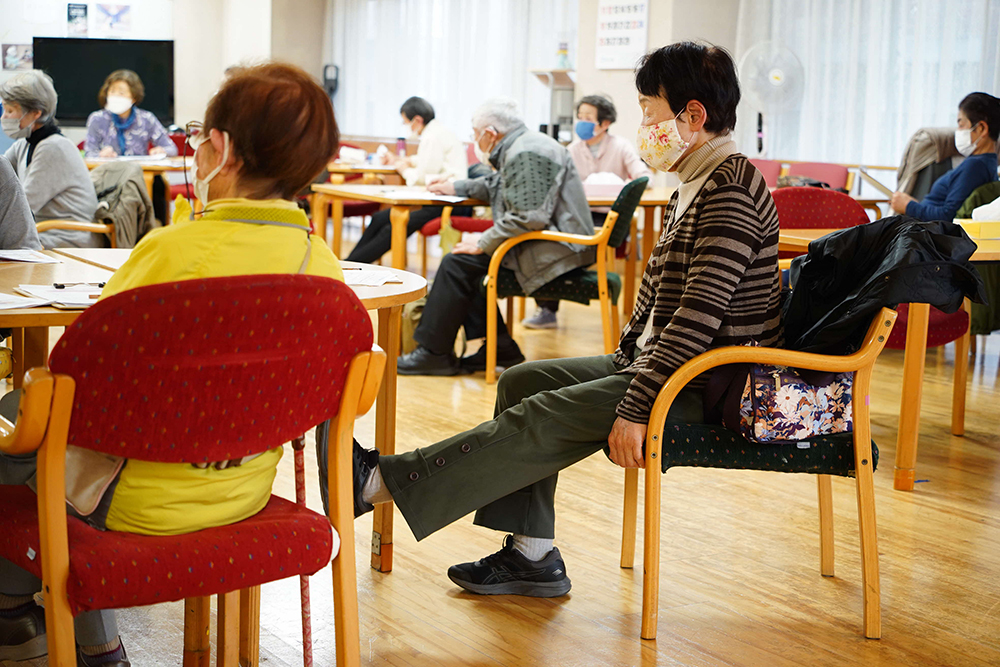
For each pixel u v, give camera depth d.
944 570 2.30
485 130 4.18
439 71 9.20
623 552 2.28
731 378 1.85
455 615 2.02
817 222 3.45
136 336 1.12
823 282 1.96
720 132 1.90
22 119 4.07
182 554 1.27
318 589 2.14
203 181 1.34
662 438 1.83
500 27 8.63
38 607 1.72
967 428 3.50
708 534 2.50
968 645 1.94
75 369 1.13
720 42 7.14
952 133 4.91
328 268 1.36
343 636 1.45
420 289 1.86
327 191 5.01
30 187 4.06
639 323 2.05
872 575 1.94
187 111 10.31
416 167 6.68
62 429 1.16
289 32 10.03
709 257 1.81
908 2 6.28
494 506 2.06
